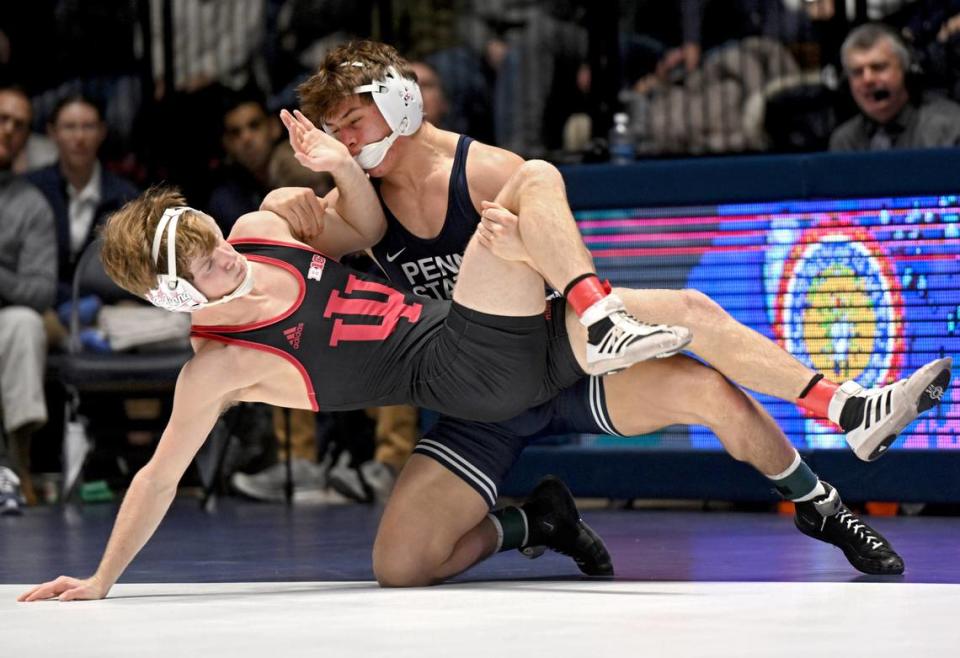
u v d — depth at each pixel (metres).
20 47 24.03
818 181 15.52
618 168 16.38
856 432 9.34
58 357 20.78
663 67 20.34
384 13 22.00
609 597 8.76
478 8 21.48
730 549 12.16
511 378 9.37
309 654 6.59
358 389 9.59
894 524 14.60
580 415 10.20
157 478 9.38
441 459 9.98
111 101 23.16
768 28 19.98
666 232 16.22
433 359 9.45
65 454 20.31
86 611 8.55
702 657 6.31
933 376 9.03
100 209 21.75
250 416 20.67
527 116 21.09
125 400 20.53
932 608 7.93
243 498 20.61
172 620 8.02
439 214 10.36
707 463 16.11
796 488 10.01
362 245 10.41
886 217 15.27
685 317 9.70
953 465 15.04
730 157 16.06
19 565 12.18
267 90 22.81
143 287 9.13
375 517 17.00
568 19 21.12
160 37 23.02
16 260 20.78
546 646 6.69
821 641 6.75
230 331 9.36
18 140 21.64
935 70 19.06
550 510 10.57
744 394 9.84
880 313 15.32
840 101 19.38
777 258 15.73
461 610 8.20
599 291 8.83
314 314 9.47
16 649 7.00
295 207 9.98
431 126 10.55
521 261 9.11
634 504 17.86
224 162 21.88
